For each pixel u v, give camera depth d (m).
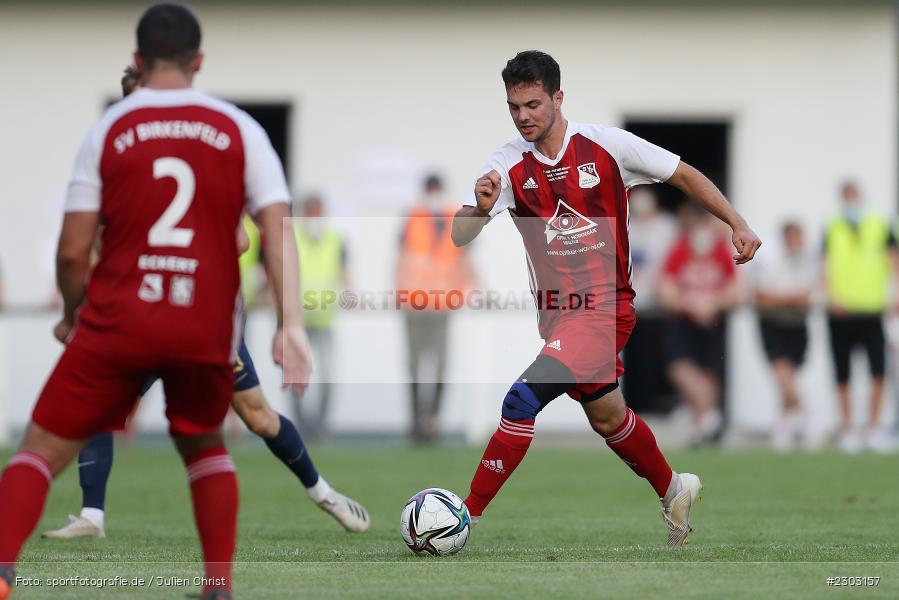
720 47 55.94
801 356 48.56
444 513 20.84
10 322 49.41
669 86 55.97
